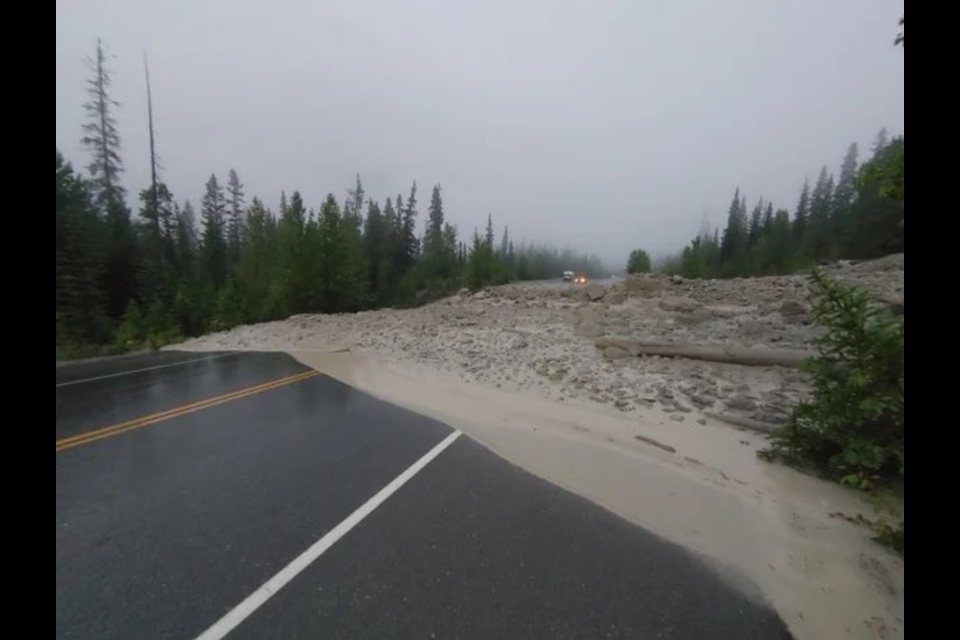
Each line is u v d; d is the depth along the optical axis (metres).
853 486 4.08
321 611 2.34
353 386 7.43
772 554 3.00
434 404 6.47
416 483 3.91
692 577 2.71
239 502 3.50
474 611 2.36
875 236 27.59
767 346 8.96
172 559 2.75
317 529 3.13
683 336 10.53
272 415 5.81
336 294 21.56
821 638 2.25
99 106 27.42
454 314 15.54
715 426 5.71
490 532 3.15
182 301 23.05
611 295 16.66
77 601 2.38
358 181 55.66
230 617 2.29
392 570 2.69
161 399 6.48
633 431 5.47
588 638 2.20
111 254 23.39
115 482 3.79
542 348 10.14
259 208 32.56
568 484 3.99
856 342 4.07
